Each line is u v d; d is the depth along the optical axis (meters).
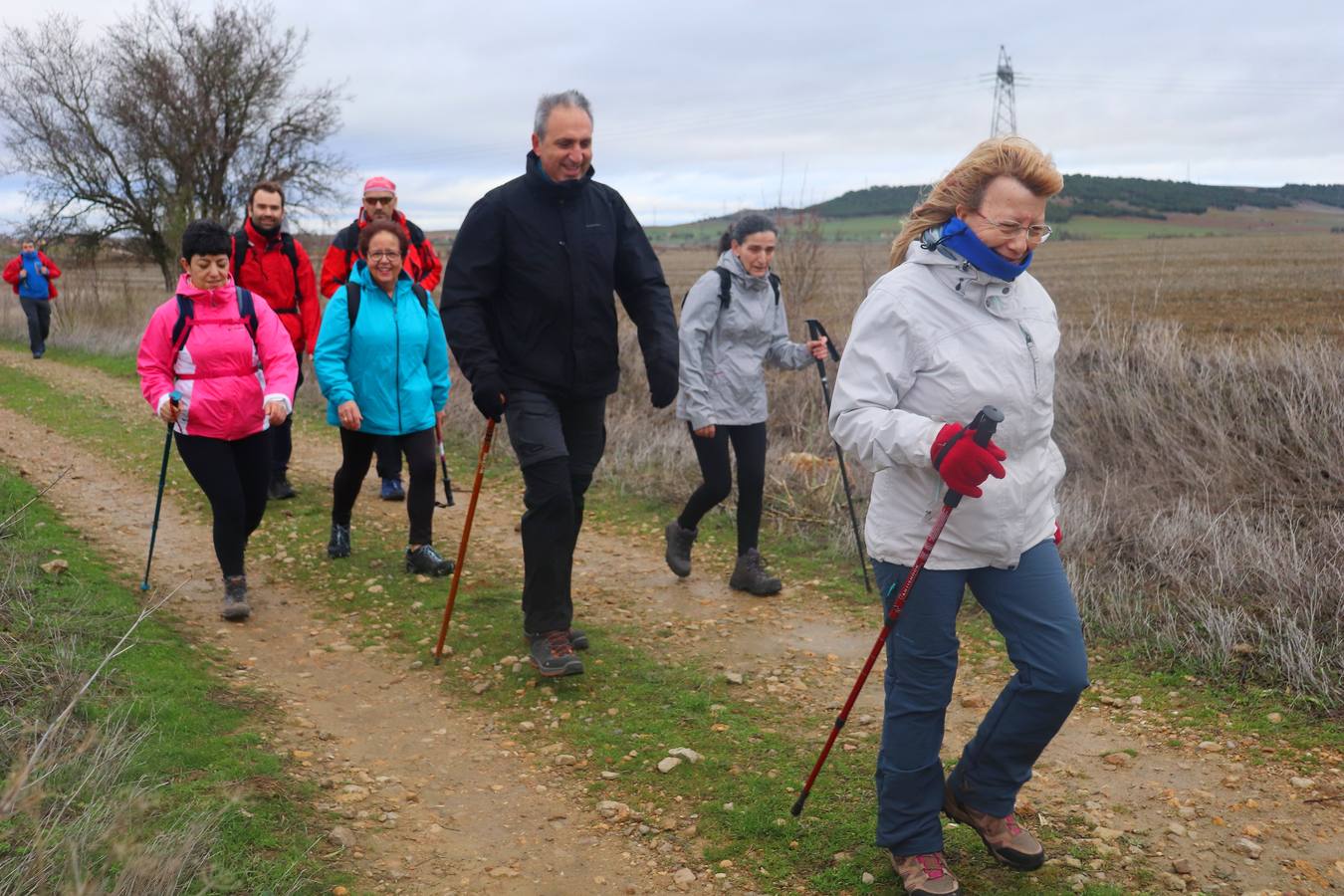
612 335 4.28
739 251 5.18
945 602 2.71
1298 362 7.05
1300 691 3.99
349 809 3.22
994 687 4.30
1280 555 4.99
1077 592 5.01
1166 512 6.02
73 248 26.41
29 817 2.58
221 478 4.87
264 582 5.54
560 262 4.11
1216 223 126.25
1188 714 3.94
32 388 12.23
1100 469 6.79
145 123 25.33
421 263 7.41
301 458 8.64
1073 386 7.50
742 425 5.35
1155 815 3.26
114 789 2.90
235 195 26.92
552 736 3.86
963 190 2.62
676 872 2.98
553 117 4.01
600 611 5.25
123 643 4.12
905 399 2.70
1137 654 4.48
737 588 5.57
